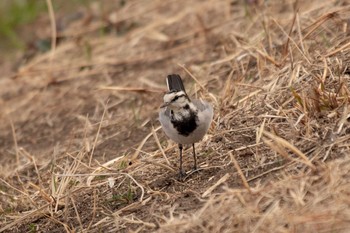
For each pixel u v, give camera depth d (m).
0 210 12.20
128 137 13.91
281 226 9.31
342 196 9.44
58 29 20.50
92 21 20.28
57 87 17.34
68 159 13.73
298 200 9.60
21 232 11.53
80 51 18.75
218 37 16.69
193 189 10.91
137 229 10.33
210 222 9.84
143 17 19.38
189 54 16.55
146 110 14.80
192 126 10.80
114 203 11.32
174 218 10.15
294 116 11.72
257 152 11.12
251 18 15.97
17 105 17.14
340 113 11.24
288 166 10.54
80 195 11.83
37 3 22.69
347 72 12.26
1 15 22.27
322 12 14.80
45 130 15.58
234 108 12.80
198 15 17.17
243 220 9.59
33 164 13.90
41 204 12.12
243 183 10.53
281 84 12.77
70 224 11.22
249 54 14.56
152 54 17.31
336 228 9.03
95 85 16.78
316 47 13.71
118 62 17.44
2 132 16.03
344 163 10.15
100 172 12.23
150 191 11.17
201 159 11.73
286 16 15.42
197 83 14.15
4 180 13.26
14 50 20.55
